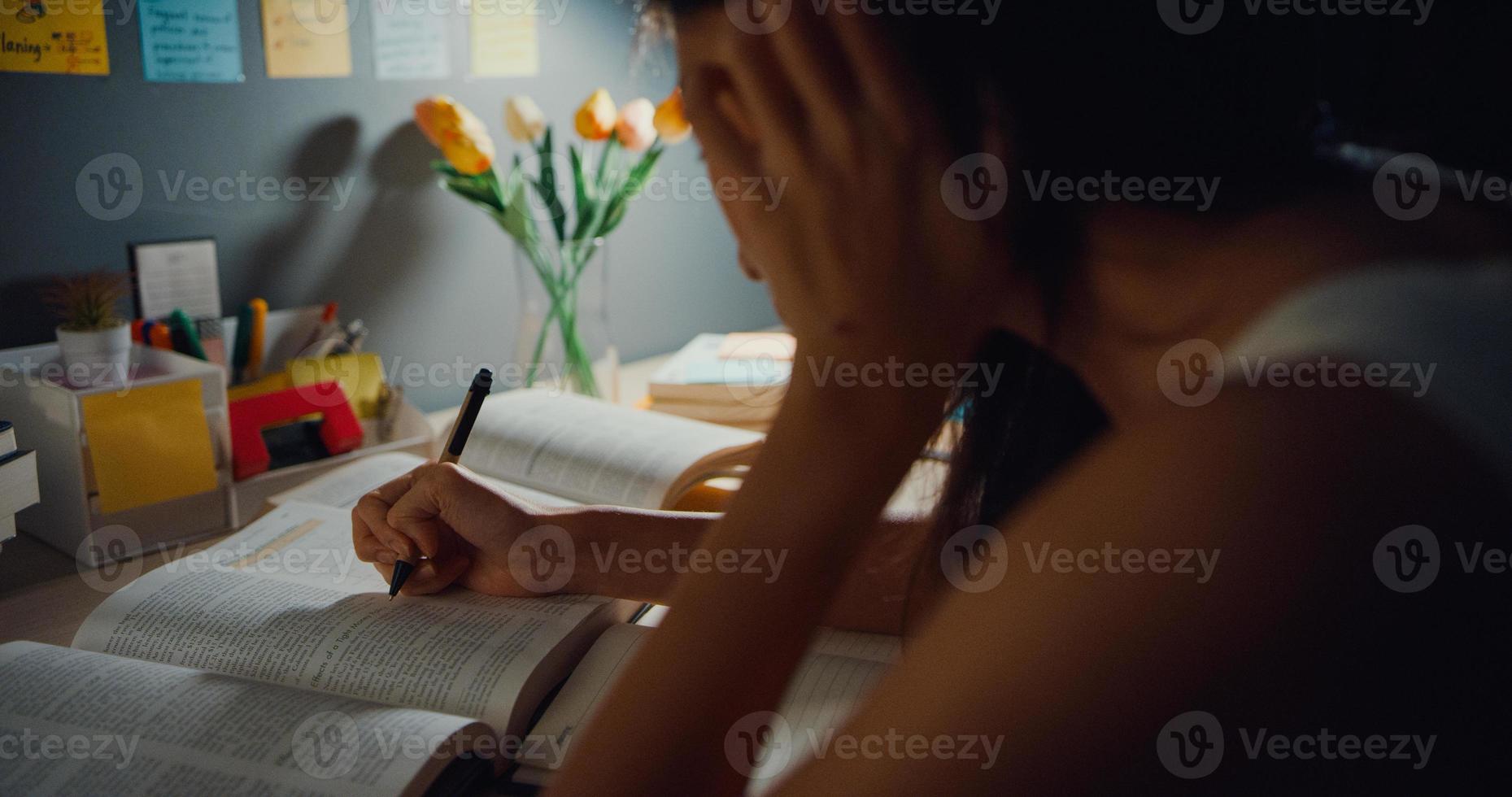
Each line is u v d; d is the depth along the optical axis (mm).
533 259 1349
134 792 548
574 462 1011
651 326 1805
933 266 340
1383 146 405
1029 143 322
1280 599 257
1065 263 339
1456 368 275
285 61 1282
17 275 1113
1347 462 265
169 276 1218
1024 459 572
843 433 362
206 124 1229
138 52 1160
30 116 1095
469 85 1476
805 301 356
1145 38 316
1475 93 407
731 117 350
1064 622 273
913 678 298
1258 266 310
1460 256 299
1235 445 275
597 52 1618
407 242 1457
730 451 1048
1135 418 339
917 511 785
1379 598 255
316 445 1153
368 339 1441
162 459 999
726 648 369
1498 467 264
